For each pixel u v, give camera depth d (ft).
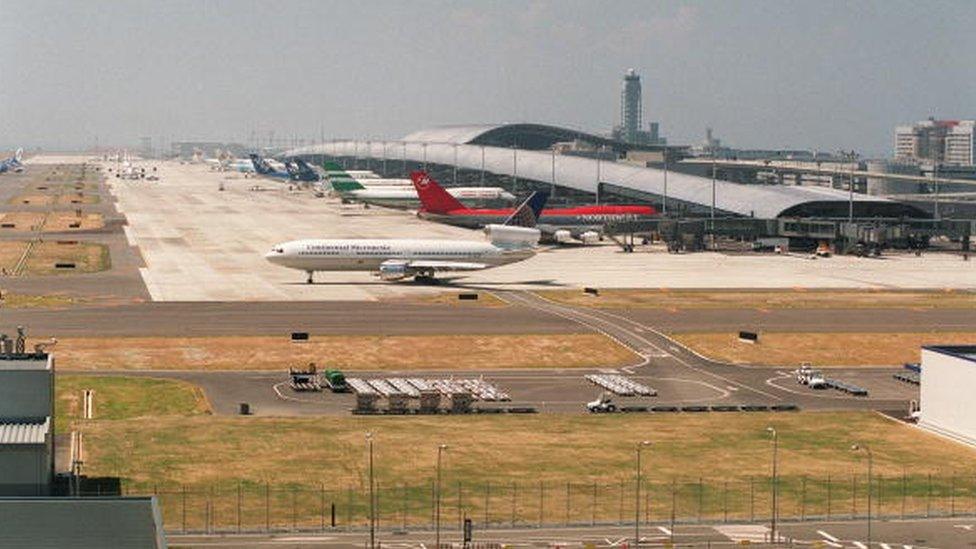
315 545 401.08
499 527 424.87
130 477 468.34
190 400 595.47
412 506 445.37
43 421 430.20
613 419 582.35
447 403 604.90
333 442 526.98
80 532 291.79
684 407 609.42
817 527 430.61
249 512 433.89
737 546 408.46
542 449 524.52
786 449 533.55
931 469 505.25
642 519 436.35
